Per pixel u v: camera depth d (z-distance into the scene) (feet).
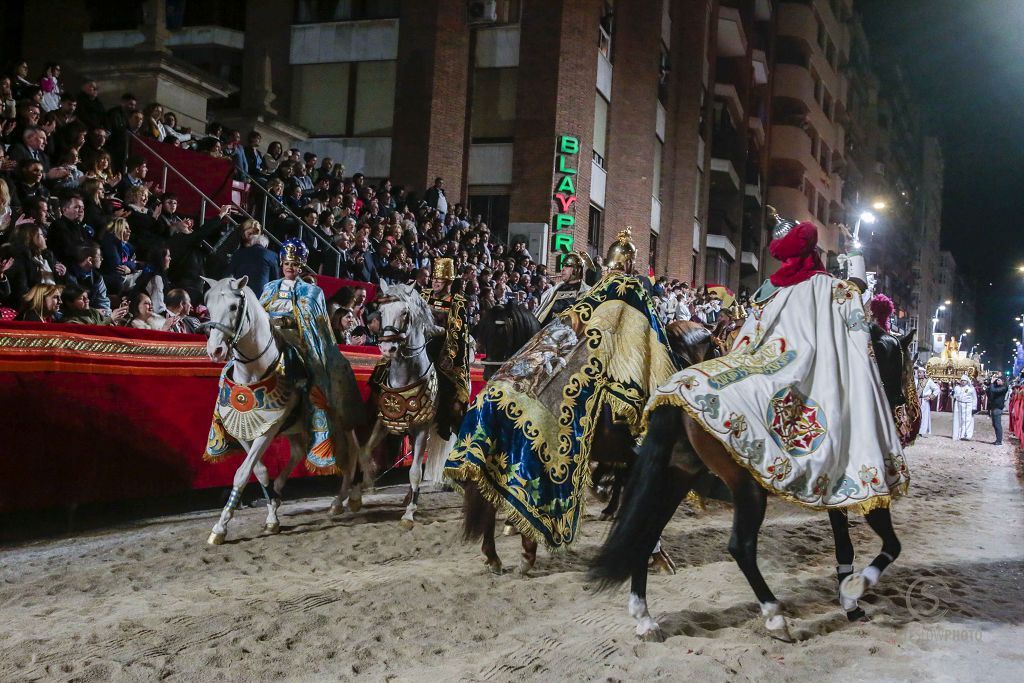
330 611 17.89
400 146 75.25
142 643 15.67
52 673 14.19
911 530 28.71
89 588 19.20
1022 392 79.41
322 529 26.27
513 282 60.49
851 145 205.46
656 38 90.84
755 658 14.94
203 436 28.04
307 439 26.16
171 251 36.24
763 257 147.84
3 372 22.68
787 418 16.39
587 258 26.40
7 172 30.63
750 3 133.08
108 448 25.09
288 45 79.71
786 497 16.05
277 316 25.48
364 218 49.73
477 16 76.23
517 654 15.39
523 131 75.41
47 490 23.57
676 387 16.28
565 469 19.38
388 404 26.40
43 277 27.37
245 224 33.96
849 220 203.10
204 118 55.67
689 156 105.60
